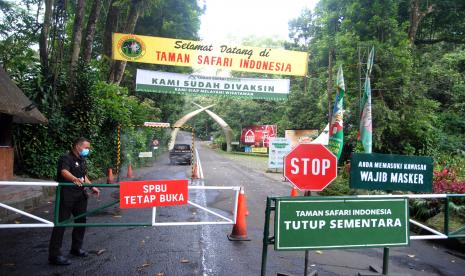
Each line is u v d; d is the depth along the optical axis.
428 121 19.92
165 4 26.72
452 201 9.01
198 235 7.70
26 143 13.38
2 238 7.15
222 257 6.33
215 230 8.16
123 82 28.92
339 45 20.92
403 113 18.81
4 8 21.17
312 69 36.12
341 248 5.14
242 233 7.41
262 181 18.61
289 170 5.25
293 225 4.99
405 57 19.42
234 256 6.41
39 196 10.62
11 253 6.27
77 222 6.12
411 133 19.50
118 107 18.78
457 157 18.42
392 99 18.98
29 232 7.59
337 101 13.27
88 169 16.14
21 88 13.78
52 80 14.44
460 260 6.88
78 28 15.47
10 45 18.73
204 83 15.23
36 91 13.90
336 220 5.13
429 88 23.30
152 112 30.58
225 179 18.94
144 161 27.11
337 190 13.59
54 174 13.70
